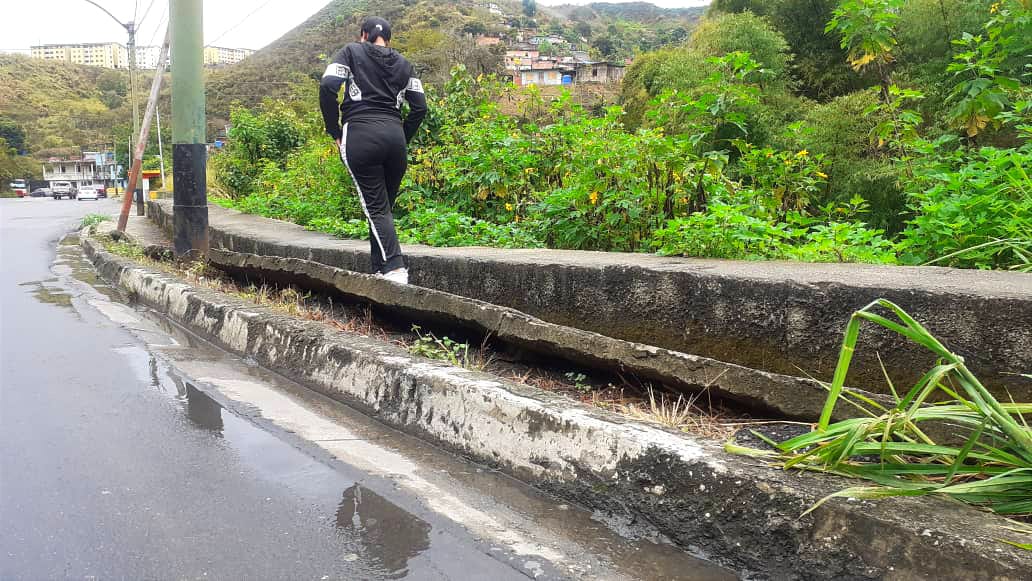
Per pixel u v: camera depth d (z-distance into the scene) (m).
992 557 1.70
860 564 1.91
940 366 2.09
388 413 3.56
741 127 5.69
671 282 3.48
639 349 3.19
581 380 3.61
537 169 7.61
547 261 4.24
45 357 4.77
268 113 19.12
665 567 2.18
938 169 5.69
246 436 3.31
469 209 8.09
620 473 2.51
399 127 5.17
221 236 9.15
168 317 6.46
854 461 2.32
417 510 2.55
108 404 3.74
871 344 2.78
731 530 2.18
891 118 6.10
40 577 2.05
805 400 2.69
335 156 10.04
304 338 4.44
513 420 2.95
